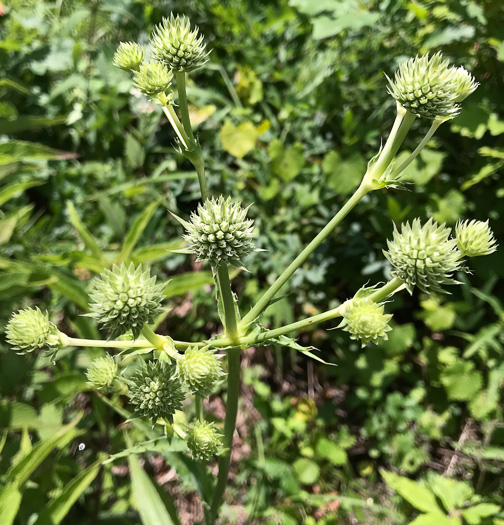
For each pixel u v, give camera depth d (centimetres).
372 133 32
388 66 33
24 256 32
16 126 23
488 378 31
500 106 29
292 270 15
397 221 30
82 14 36
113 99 36
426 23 30
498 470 29
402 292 35
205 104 37
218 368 15
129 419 15
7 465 22
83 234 24
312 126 36
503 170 31
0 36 38
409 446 31
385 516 28
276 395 34
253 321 15
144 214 25
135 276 14
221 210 15
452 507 24
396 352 32
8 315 28
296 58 39
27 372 26
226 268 15
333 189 32
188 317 36
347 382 36
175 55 15
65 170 36
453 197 30
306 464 30
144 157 37
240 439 33
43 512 18
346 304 14
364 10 31
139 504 20
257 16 39
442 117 15
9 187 23
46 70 38
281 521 28
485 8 28
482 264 30
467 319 32
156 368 15
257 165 36
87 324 24
